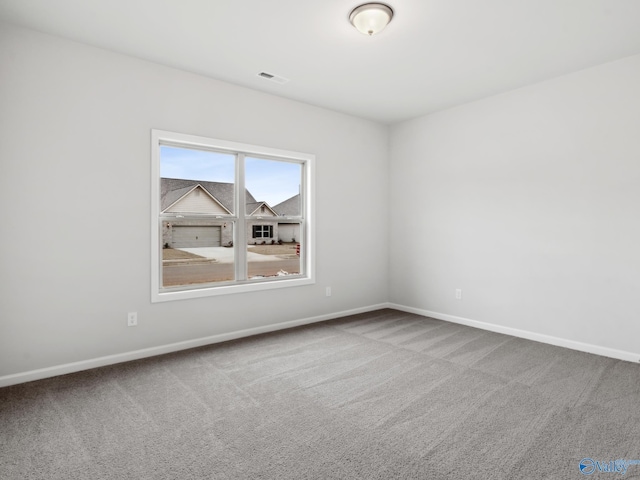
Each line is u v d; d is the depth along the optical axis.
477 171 4.20
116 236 3.07
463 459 1.82
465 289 4.34
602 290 3.30
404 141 5.01
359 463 1.79
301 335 3.89
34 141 2.71
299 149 4.25
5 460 1.79
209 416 2.23
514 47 2.94
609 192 3.24
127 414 2.24
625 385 2.66
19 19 2.55
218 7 2.40
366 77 3.54
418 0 2.30
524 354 3.33
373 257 5.09
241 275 3.91
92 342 2.98
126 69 3.09
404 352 3.38
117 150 3.06
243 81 3.65
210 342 3.61
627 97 3.12
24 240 2.69
